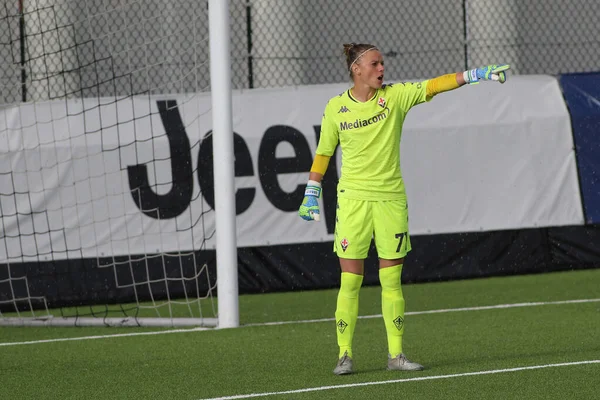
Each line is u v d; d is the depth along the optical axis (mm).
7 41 39125
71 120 36188
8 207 35656
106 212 36281
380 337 26203
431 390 18703
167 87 42031
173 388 19953
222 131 28781
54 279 36000
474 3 45781
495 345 24109
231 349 24938
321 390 19094
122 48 42125
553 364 21031
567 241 39344
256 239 37375
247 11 41000
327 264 37812
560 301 32188
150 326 29672
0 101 39344
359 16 45875
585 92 39719
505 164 38875
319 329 28016
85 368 22906
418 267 38375
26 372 22641
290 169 37562
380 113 20047
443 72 46781
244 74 43438
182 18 40438
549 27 47906
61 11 39438
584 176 39281
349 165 20438
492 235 38844
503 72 19547
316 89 38156
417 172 38312
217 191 28969
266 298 36156
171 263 36656
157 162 36500
